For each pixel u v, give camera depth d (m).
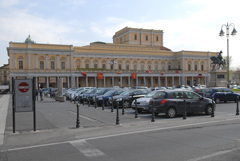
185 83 101.62
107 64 93.25
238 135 10.12
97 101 24.64
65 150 8.20
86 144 8.95
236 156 7.30
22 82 11.39
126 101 22.34
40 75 79.44
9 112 20.30
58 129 12.29
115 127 12.55
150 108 16.36
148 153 7.67
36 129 12.35
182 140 9.34
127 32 103.75
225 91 28.05
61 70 82.19
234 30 39.53
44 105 26.59
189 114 17.89
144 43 105.25
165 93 16.05
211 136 9.97
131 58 97.19
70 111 20.23
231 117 15.78
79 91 36.12
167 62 104.88
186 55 102.12
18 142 9.55
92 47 90.88
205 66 106.88
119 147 8.43
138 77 97.88
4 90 74.31
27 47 78.12
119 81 94.44
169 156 7.34
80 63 89.00
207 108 17.11
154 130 11.43
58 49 82.00
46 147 8.66
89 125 13.34
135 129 11.83
